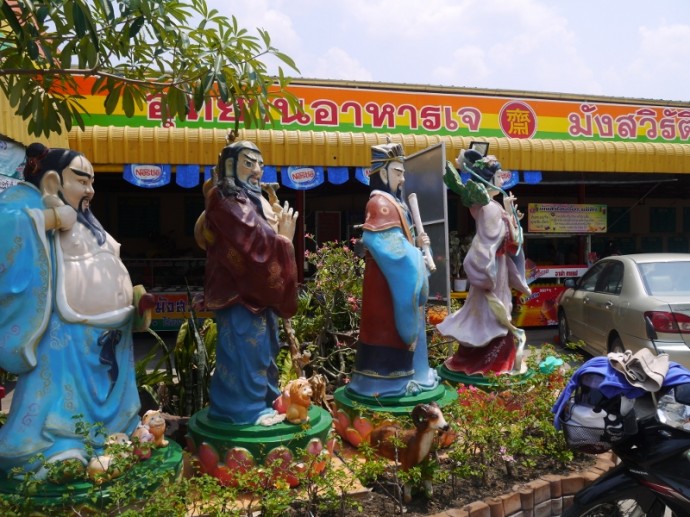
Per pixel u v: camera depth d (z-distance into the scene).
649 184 13.66
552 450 3.93
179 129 8.52
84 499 2.82
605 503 3.04
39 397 2.95
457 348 5.66
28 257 2.91
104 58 3.60
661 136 11.06
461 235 12.80
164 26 3.41
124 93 4.11
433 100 10.05
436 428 3.36
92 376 3.05
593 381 2.94
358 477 3.22
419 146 9.41
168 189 13.27
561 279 11.34
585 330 8.32
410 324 4.18
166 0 3.42
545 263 12.44
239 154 3.59
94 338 3.06
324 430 3.67
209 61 3.73
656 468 2.90
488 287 5.00
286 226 3.78
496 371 4.92
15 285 2.88
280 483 3.11
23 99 3.78
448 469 3.73
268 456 3.43
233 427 3.53
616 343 7.25
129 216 13.28
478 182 5.09
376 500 3.50
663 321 6.35
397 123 9.92
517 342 5.01
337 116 9.69
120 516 2.56
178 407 4.77
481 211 5.05
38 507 2.76
